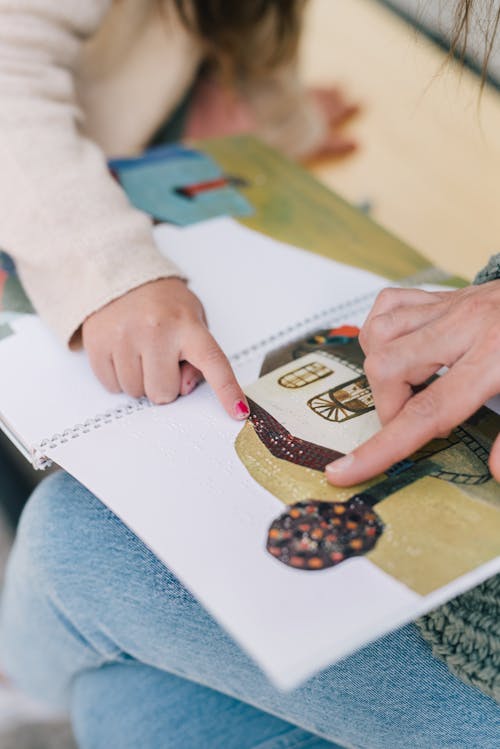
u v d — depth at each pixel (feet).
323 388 1.89
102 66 3.38
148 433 1.79
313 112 4.22
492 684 1.48
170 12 3.39
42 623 2.12
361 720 1.70
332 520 1.52
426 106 4.41
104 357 1.96
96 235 2.14
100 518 1.93
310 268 2.37
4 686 3.14
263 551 1.47
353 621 1.33
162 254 2.20
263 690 1.77
